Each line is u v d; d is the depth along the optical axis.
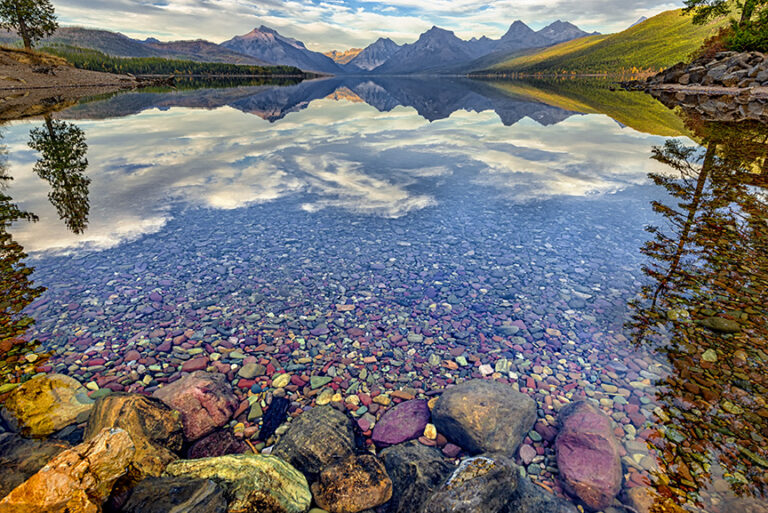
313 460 1.13
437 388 1.43
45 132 6.17
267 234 2.60
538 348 1.60
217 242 2.47
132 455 0.99
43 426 1.20
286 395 1.40
